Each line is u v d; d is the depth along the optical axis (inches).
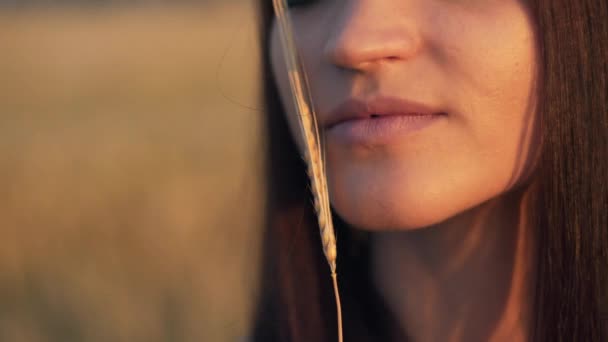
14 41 230.8
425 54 27.0
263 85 31.7
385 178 27.0
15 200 92.4
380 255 30.4
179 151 114.4
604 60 27.6
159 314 67.4
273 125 31.6
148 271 75.4
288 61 27.2
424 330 29.8
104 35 238.5
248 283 33.1
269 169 31.7
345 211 27.5
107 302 71.0
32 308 72.6
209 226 82.8
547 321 28.2
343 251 30.9
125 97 165.0
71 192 96.7
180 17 257.3
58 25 258.2
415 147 27.0
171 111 149.5
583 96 27.5
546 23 27.3
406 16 27.0
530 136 27.6
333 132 27.6
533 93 27.4
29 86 180.7
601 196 27.8
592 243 27.9
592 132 27.6
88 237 85.0
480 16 27.0
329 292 31.1
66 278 76.7
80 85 179.3
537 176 28.3
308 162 26.9
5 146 123.6
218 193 96.1
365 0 27.1
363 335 30.5
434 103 27.0
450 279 29.5
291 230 31.5
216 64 199.8
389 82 27.0
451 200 27.1
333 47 27.0
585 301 28.0
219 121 138.4
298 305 31.2
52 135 133.3
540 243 28.2
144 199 93.7
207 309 66.4
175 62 199.8
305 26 28.0
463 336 29.5
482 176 27.3
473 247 29.3
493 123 27.2
